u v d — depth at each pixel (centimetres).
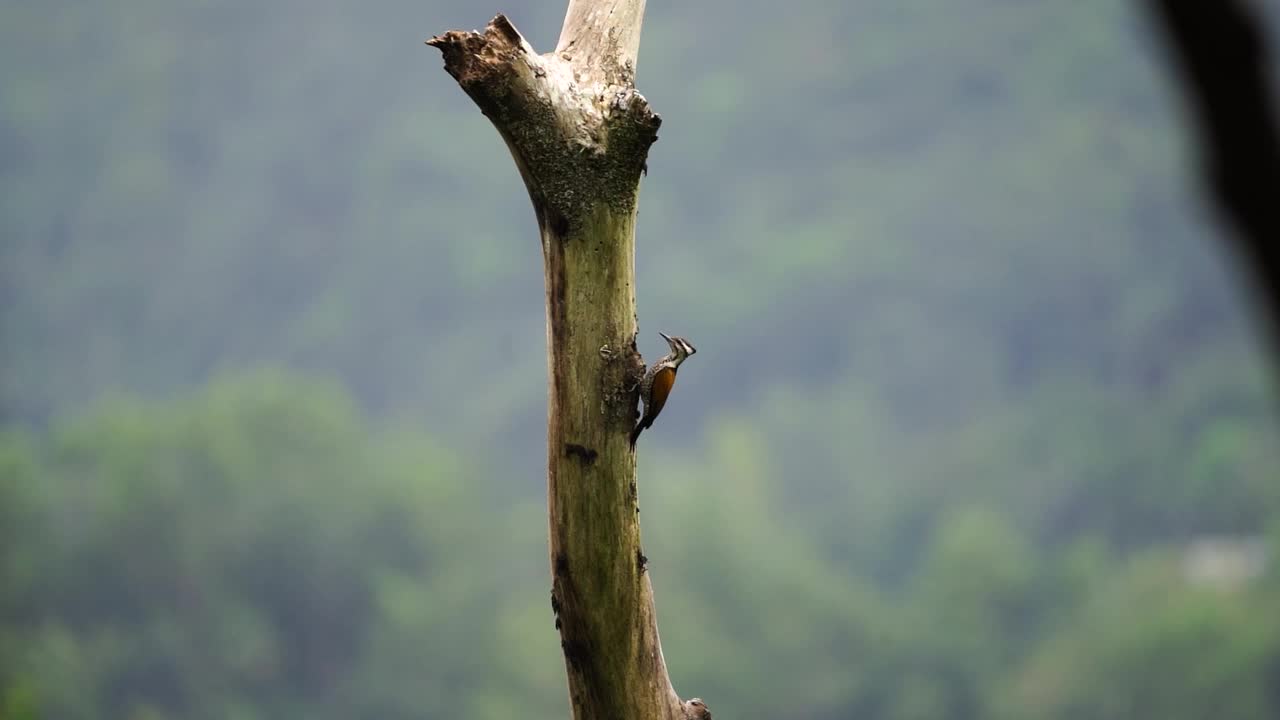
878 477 9400
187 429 6794
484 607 6800
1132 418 8731
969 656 6619
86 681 5375
